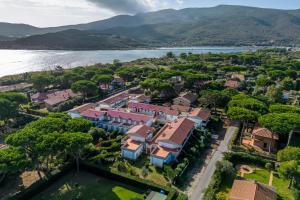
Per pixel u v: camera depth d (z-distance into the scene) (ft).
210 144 261.85
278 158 207.51
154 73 511.81
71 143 187.42
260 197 159.02
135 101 372.58
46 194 182.19
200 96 406.62
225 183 194.18
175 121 287.69
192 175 207.00
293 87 469.57
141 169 214.90
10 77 609.01
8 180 198.18
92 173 209.87
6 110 299.17
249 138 275.39
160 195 175.52
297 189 179.52
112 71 590.14
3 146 246.47
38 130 207.41
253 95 392.27
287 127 228.22
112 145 246.47
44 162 219.20
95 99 425.69
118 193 183.52
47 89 490.90
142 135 246.27
